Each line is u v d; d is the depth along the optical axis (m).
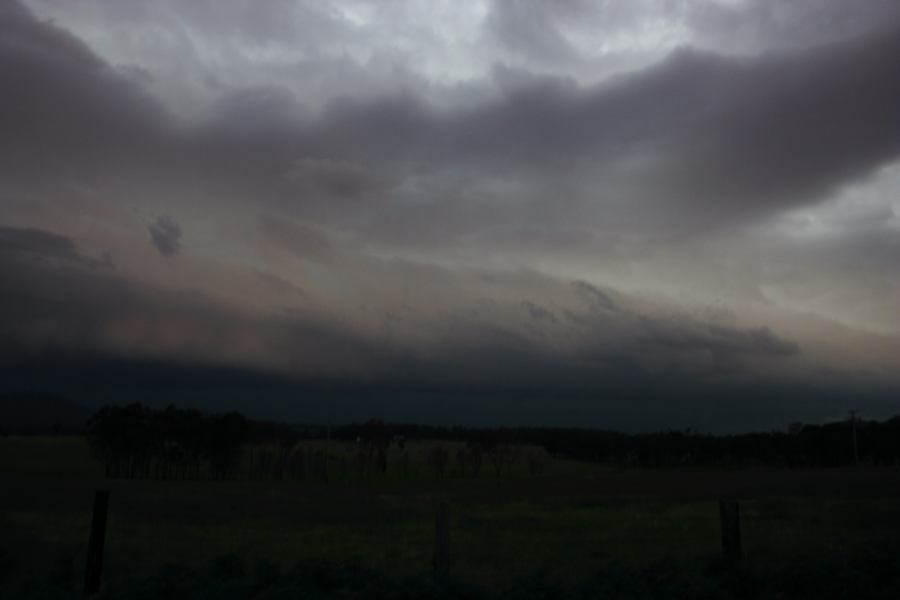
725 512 13.20
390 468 119.00
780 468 111.25
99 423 94.94
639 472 108.25
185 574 13.01
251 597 11.99
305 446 138.00
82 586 14.30
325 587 12.49
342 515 40.16
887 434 114.56
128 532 28.30
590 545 23.86
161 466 103.12
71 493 57.16
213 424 96.88
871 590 11.59
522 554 21.50
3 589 13.27
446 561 13.49
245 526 32.69
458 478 101.19
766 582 12.36
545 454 149.88
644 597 11.73
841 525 28.34
